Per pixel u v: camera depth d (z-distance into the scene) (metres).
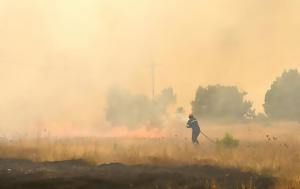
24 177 15.44
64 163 19.98
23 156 21.88
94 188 14.57
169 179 16.22
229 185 15.66
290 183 15.91
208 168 19.48
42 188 14.29
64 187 14.41
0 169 17.27
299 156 23.11
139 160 21.06
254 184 15.70
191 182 15.93
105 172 17.11
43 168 17.98
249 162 20.53
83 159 21.02
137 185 15.29
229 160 21.27
